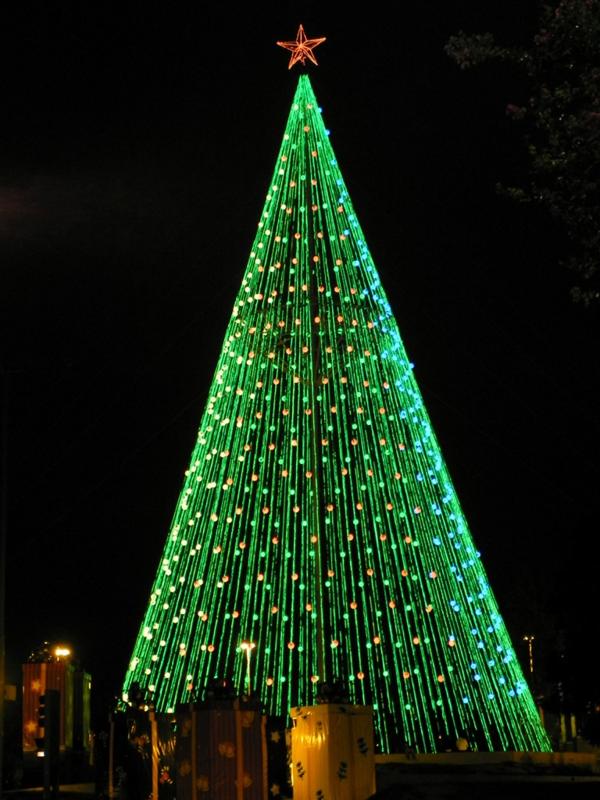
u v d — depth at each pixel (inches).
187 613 1203.2
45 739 893.8
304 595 1275.8
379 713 1254.3
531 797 660.1
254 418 1192.2
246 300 1193.4
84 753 1417.3
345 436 1167.0
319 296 1175.0
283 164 1191.6
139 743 690.2
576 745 1540.4
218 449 1195.9
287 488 1199.6
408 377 1188.5
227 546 1211.2
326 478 1173.7
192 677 1213.7
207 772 564.7
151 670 1218.6
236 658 1370.6
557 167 493.4
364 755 611.5
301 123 1187.9
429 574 1127.6
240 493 1199.6
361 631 1362.0
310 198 1181.7
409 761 1145.4
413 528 1175.0
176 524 1199.6
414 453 1176.2
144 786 682.8
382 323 1182.9
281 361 1176.8
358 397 1171.9
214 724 569.6
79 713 1417.3
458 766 1087.6
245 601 1201.4
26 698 1261.1
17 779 1219.2
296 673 1429.6
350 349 1174.3
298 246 1178.6
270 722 647.8
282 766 666.2
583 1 486.3
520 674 1182.9
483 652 1178.6
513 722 1185.4
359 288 1181.1
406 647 1172.5
